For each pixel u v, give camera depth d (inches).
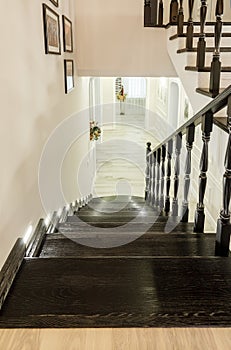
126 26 165.5
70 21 148.9
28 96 85.8
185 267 64.9
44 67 103.5
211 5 200.2
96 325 50.0
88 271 63.8
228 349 46.1
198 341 47.3
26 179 84.4
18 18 77.0
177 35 137.7
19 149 78.2
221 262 66.8
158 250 81.4
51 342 47.1
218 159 94.7
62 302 55.1
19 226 78.2
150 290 58.0
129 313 52.6
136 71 171.5
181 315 52.1
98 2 162.4
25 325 50.2
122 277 61.7
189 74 121.5
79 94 181.8
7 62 69.4
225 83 104.4
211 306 54.2
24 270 64.8
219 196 137.9
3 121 67.1
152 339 47.6
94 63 170.7
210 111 79.1
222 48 112.3
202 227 93.4
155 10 171.0
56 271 64.1
